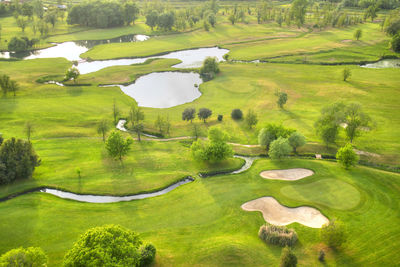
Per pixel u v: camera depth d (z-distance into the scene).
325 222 56.06
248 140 94.06
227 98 126.25
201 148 79.69
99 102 123.00
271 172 74.94
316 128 89.88
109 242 40.66
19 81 140.62
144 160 81.81
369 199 61.66
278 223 56.28
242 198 64.38
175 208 62.00
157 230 55.03
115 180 72.69
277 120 104.44
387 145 84.75
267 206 61.47
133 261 40.53
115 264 37.91
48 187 69.56
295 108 113.06
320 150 85.69
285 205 61.22
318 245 49.75
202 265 45.12
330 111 86.00
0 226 55.56
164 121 99.94
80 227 55.94
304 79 140.38
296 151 85.81
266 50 189.00
